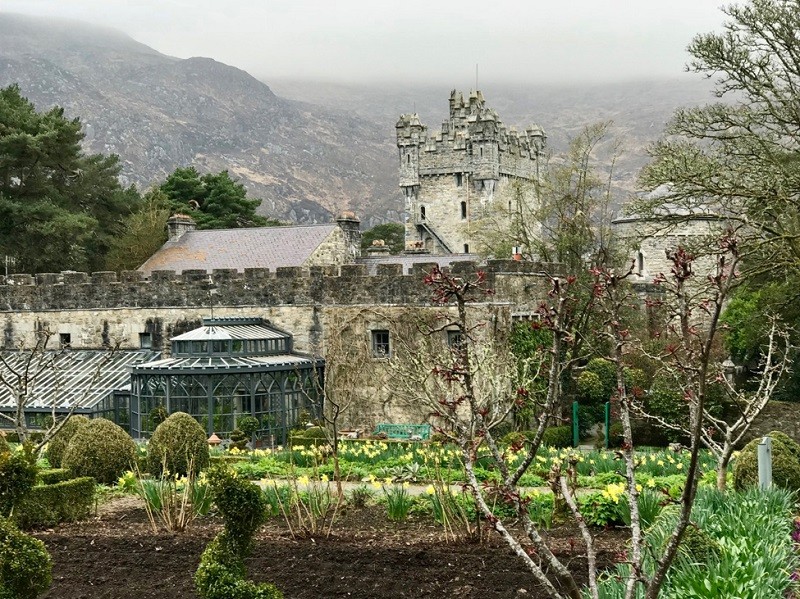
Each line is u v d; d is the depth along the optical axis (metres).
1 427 39.00
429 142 86.12
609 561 15.81
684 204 33.03
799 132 32.53
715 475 22.58
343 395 38.38
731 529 14.68
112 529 19.16
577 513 10.48
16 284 45.16
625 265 47.81
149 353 41.81
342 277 39.00
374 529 18.67
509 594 14.62
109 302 43.03
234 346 37.81
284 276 40.03
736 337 40.66
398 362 31.59
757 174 31.14
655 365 35.88
